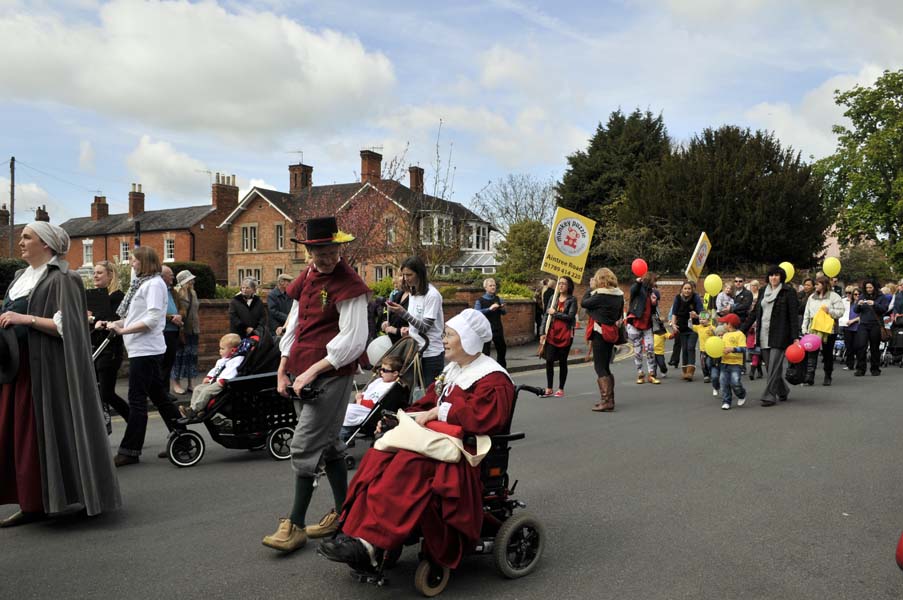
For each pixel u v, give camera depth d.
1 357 4.74
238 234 46.03
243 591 3.93
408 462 3.70
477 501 3.80
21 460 4.80
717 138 37.69
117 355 7.20
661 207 35.62
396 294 10.66
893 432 8.30
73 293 5.00
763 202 33.06
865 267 41.78
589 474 6.41
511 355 17.19
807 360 12.73
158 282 6.62
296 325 4.64
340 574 4.16
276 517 5.22
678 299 13.38
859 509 5.45
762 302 10.44
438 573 3.91
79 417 4.90
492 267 46.75
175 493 5.84
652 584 4.07
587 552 4.55
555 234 12.84
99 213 52.81
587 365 16.11
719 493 5.85
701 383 12.81
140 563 4.33
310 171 45.94
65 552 4.51
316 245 4.31
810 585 4.07
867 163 38.28
